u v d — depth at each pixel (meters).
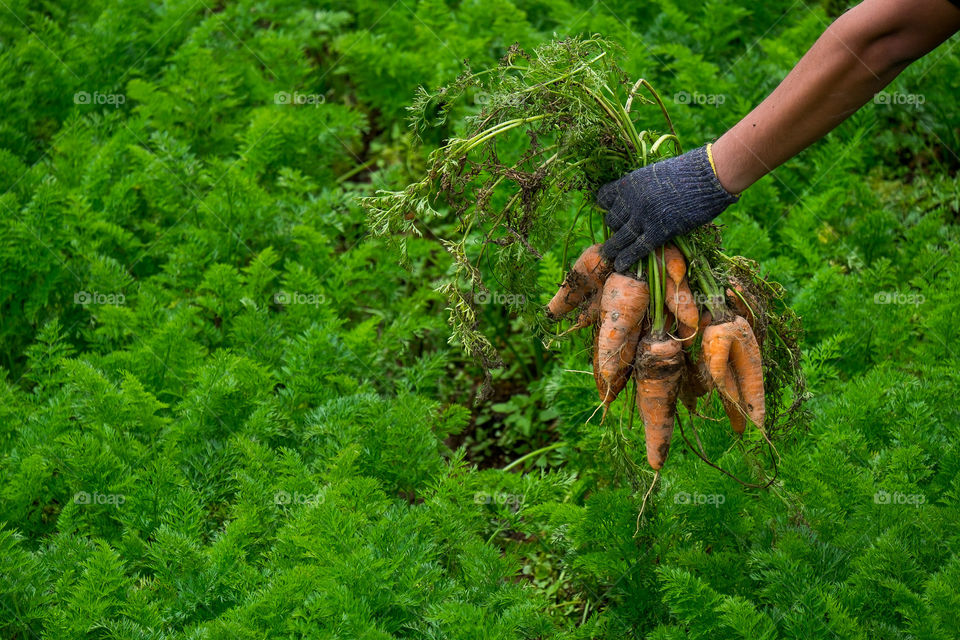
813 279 4.94
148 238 6.12
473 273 3.45
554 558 4.55
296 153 6.46
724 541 3.79
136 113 7.15
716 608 3.21
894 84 6.38
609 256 3.39
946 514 3.64
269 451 4.21
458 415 4.65
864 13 2.81
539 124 3.63
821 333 4.94
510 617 3.37
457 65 6.73
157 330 4.84
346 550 3.64
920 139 6.43
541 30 7.72
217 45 7.45
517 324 5.89
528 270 3.63
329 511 3.71
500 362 3.54
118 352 4.79
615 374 3.44
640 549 3.74
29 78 6.80
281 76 7.23
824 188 5.89
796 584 3.36
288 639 3.35
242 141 6.62
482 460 5.35
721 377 3.31
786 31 6.92
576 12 7.15
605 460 4.28
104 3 7.82
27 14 7.40
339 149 6.82
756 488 3.87
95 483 4.11
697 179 3.16
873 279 5.19
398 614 3.54
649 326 3.45
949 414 4.23
